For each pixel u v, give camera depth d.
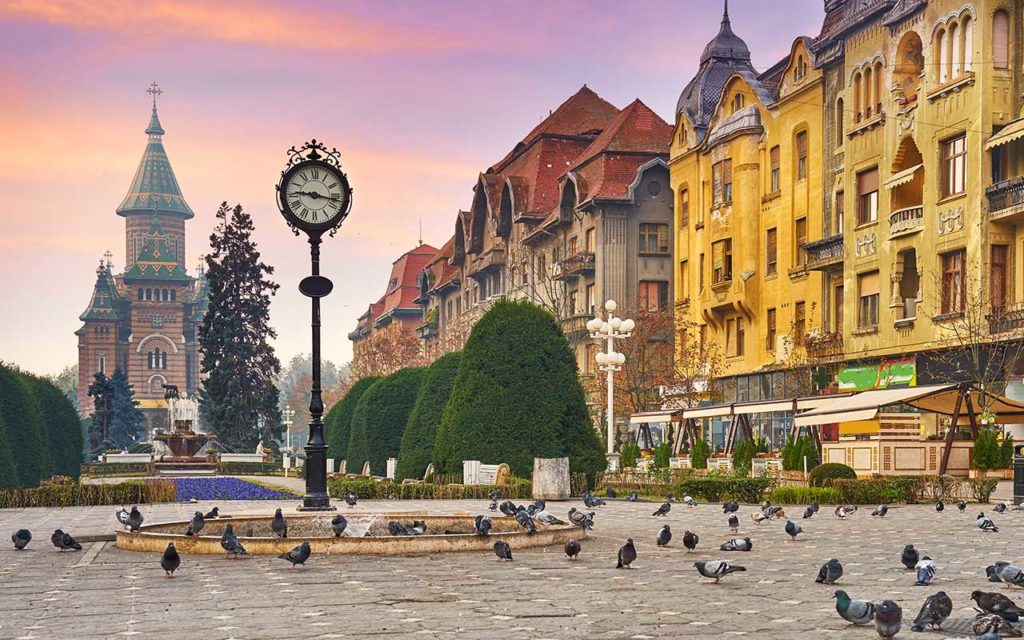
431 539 15.52
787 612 9.92
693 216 62.44
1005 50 37.16
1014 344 35.88
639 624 9.28
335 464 58.81
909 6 40.94
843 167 47.16
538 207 79.88
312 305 20.27
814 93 50.12
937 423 39.06
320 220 20.61
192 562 14.45
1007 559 14.50
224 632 8.94
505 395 32.53
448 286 105.12
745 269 55.50
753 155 55.66
